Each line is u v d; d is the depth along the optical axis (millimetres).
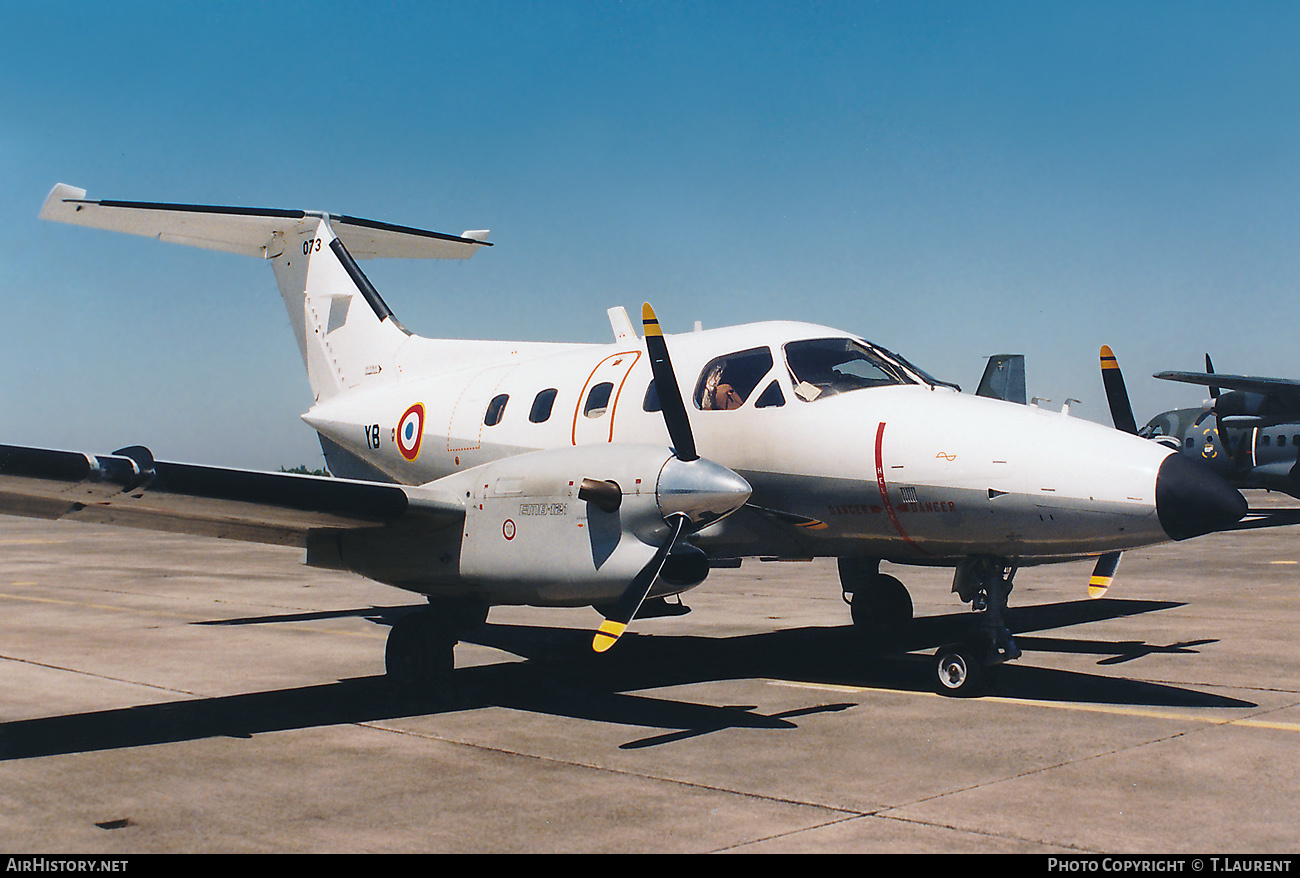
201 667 8773
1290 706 6562
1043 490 6449
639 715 6785
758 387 7660
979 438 6734
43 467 5852
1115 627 9969
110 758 5828
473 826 4543
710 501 6203
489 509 6980
